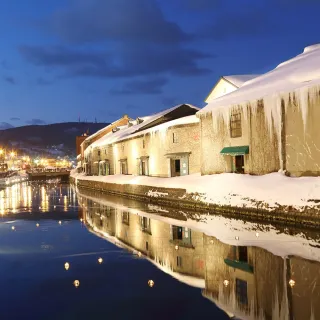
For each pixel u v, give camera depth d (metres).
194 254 13.47
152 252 14.01
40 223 22.36
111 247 15.10
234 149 28.16
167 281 10.43
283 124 23.39
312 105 21.44
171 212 26.75
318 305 8.32
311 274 10.62
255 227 18.78
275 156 24.48
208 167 31.62
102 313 8.21
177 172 41.19
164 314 8.09
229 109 28.69
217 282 10.26
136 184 40.25
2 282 10.58
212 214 24.61
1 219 24.42
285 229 18.00
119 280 10.59
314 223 17.75
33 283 10.45
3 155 160.88
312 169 21.58
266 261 12.12
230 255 13.14
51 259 13.22
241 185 23.56
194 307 8.47
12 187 67.44
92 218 24.45
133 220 23.03
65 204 34.56
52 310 8.43
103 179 54.53
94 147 71.44
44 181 97.44
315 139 21.31
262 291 9.37
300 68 27.09
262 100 25.48
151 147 45.53
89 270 11.68
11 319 7.97
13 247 15.39
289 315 7.81
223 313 8.06
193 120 38.53
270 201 20.52
